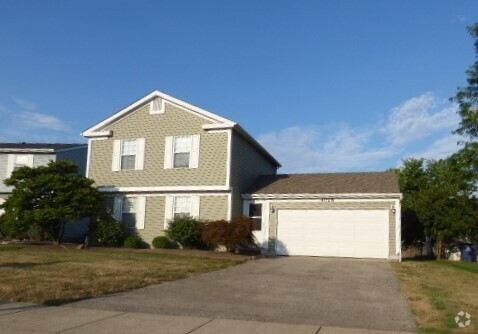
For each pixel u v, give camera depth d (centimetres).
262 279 1266
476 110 2408
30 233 2331
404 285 1192
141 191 2273
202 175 2178
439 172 3164
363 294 1043
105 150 2380
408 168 3391
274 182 2427
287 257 2036
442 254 2364
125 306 855
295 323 746
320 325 734
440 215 2283
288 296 1004
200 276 1297
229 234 1914
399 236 1991
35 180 2077
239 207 2239
